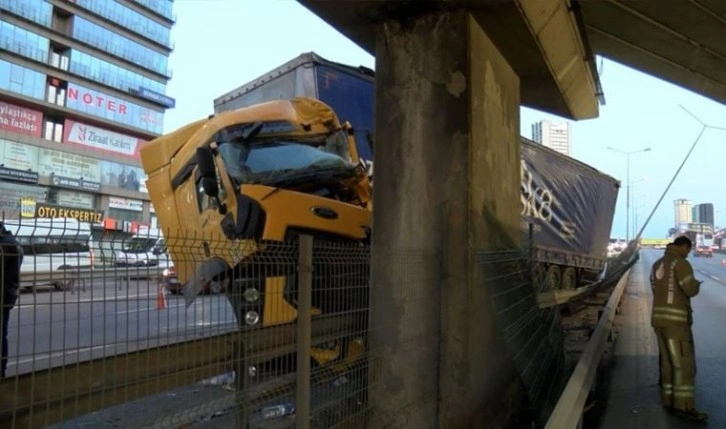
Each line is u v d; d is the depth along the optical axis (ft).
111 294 7.72
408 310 15.48
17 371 6.65
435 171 16.22
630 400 20.51
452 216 15.87
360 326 13.98
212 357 9.07
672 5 23.53
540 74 21.34
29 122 174.19
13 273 6.97
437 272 15.69
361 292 14.44
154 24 221.66
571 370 24.81
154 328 8.39
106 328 7.80
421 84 16.65
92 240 7.70
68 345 7.41
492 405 16.48
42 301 7.03
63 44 185.57
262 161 22.39
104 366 7.52
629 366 25.79
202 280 9.77
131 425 9.20
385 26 17.33
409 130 16.63
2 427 6.50
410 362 15.25
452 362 15.17
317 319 11.45
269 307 11.33
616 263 70.08
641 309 47.42
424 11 16.67
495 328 16.93
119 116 203.82
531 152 43.24
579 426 15.47
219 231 21.11
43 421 6.86
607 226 63.52
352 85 32.09
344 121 31.04
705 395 21.17
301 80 30.55
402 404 14.97
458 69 16.25
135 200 206.28
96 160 193.98
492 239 17.42
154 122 219.20
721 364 26.35
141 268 8.24
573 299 40.78
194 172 23.73
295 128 24.95
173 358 8.45
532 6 16.26
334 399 11.80
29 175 166.30
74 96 187.83
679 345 18.93
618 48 29.81
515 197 20.40
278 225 18.92
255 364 9.84
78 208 171.73
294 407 10.59
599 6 23.99
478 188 16.35
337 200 23.24
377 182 16.96
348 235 20.53
